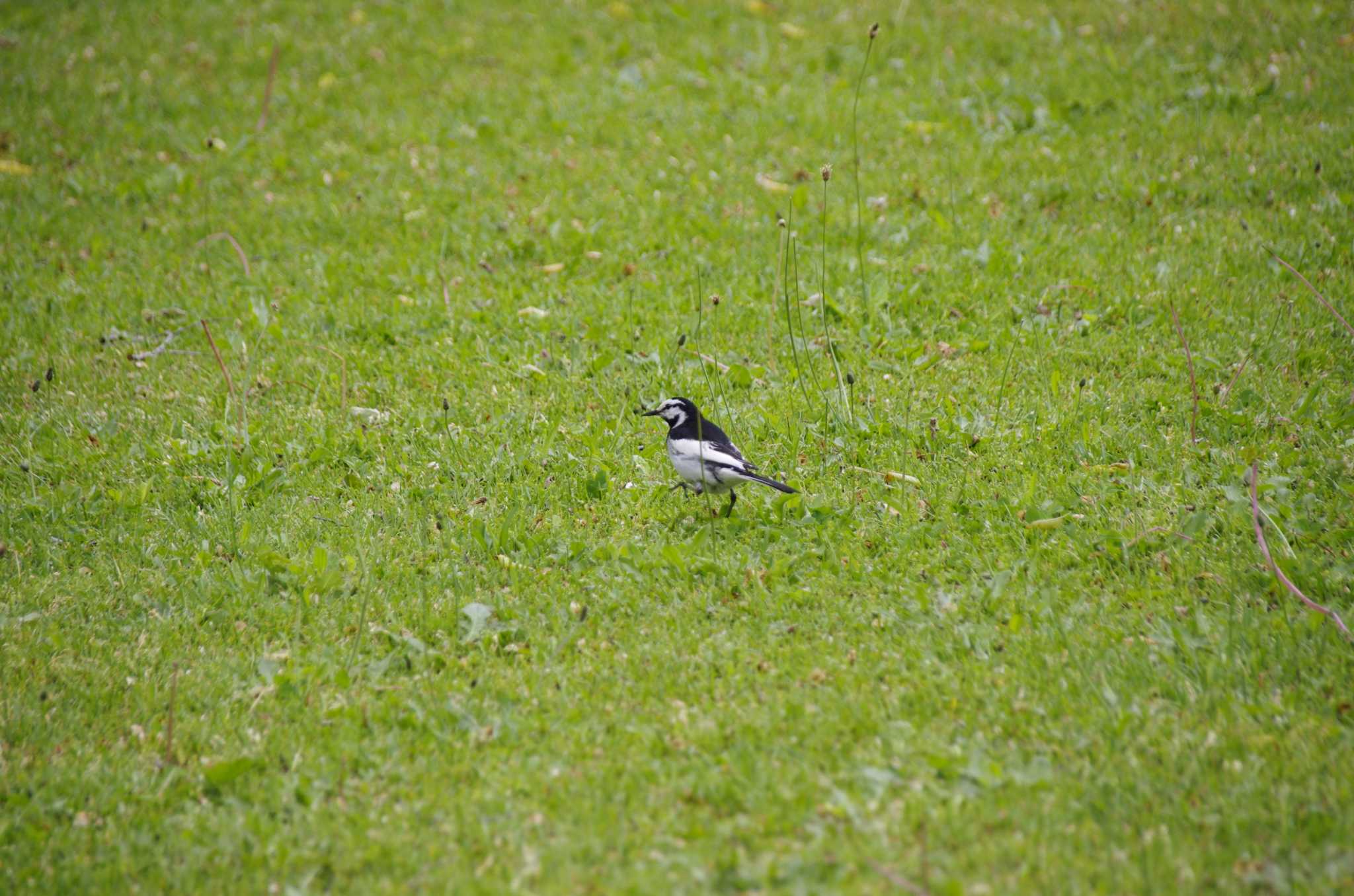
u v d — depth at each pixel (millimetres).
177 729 8914
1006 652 9219
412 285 17016
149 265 18031
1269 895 6801
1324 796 7512
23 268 18000
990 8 25344
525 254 17891
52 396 14484
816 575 10500
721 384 14070
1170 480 11594
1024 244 16703
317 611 10328
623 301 16141
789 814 7613
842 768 8031
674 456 11414
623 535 11312
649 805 7828
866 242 17406
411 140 21828
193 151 21766
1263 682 8727
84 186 20609
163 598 10586
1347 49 21703
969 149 19859
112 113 23250
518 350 15109
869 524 11195
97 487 12359
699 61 23672
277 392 14469
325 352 15320
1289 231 16500
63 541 11562
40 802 8203
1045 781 7793
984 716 8539
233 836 7773
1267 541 10430
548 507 11789
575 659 9508
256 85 24344
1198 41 22766
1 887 7406
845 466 12172
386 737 8711
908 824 7508
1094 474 11836
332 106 23266
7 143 22062
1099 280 15852
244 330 16031
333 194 20094
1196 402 12414
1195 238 16703
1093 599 9922
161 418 13938
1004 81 21750
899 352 14594
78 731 9000
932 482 11836
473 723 8750
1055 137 20172
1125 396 13352
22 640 10047
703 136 21344
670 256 17453
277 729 8859
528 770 8234
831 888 6973
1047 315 15195
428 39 25938
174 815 8086
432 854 7523
